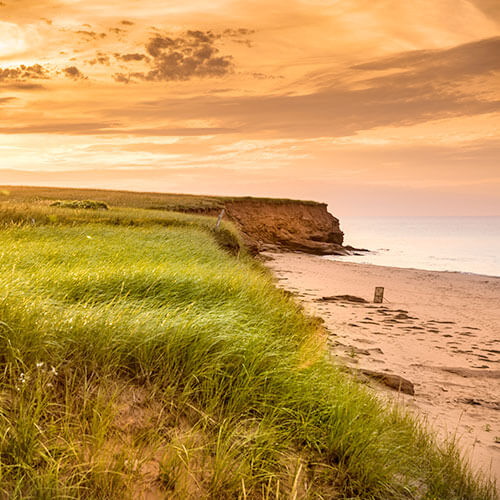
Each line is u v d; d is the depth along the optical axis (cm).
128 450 318
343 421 420
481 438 620
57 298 580
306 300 1855
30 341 390
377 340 1227
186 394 394
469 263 6284
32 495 253
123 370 414
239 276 969
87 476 283
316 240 7556
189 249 1522
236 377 441
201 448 335
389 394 737
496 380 942
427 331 1438
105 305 558
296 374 481
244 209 7131
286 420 412
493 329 1595
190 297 738
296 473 341
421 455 460
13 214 2256
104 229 1931
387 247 9762
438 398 792
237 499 309
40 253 999
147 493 287
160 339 454
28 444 284
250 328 581
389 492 371
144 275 775
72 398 352
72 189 10944
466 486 428
